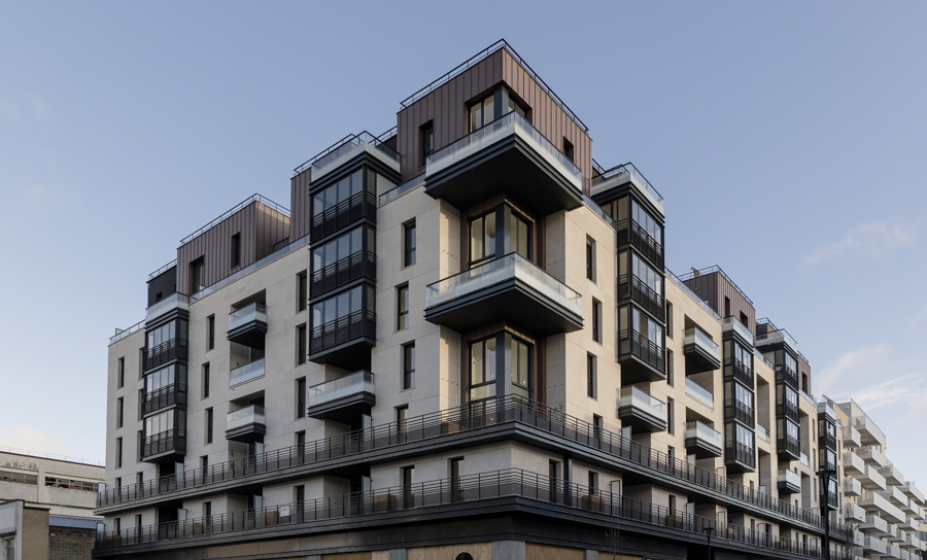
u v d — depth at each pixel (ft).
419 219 117.60
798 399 217.56
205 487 144.15
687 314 159.94
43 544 155.53
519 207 116.78
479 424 104.99
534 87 122.52
